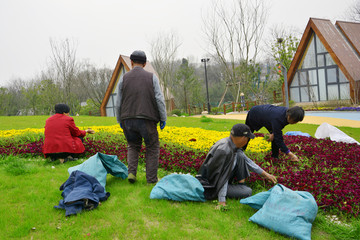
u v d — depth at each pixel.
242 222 3.18
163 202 3.60
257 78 30.30
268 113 4.77
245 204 3.57
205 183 3.73
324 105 22.77
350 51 23.23
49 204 3.48
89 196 3.33
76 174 3.61
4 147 6.83
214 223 3.12
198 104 40.50
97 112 39.34
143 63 4.36
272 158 5.52
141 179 4.57
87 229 2.94
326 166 5.12
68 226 2.96
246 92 30.08
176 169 5.32
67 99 32.91
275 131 4.67
